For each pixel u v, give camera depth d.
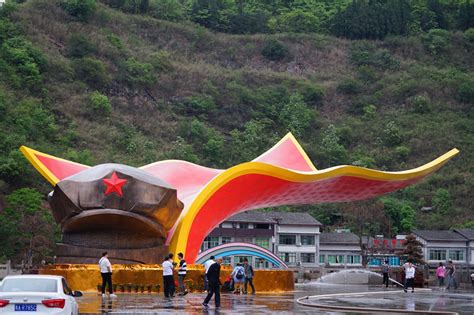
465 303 31.06
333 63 162.75
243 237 85.50
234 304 26.89
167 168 43.84
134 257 35.72
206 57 157.25
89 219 34.81
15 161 88.00
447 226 105.88
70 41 137.12
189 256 38.31
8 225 67.00
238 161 120.12
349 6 175.88
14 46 125.38
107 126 119.06
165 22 160.38
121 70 137.12
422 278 52.53
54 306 16.33
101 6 155.62
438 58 164.62
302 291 39.97
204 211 39.28
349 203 104.94
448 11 184.38
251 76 152.75
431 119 142.50
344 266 81.19
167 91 139.38
